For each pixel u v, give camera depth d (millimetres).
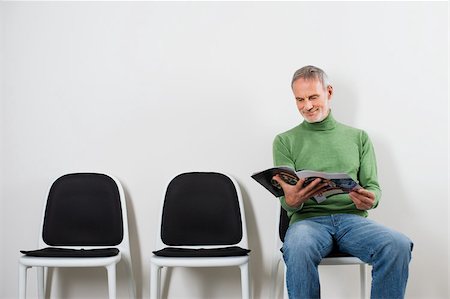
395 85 2531
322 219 2047
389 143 2518
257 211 2535
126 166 2582
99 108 2602
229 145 2562
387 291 1876
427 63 2531
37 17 2625
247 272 2107
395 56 2541
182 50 2598
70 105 2605
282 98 2555
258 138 2555
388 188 2508
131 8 2615
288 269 1884
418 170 2508
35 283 2555
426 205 2500
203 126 2574
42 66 2609
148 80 2600
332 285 2508
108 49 2609
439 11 2541
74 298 2561
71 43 2615
